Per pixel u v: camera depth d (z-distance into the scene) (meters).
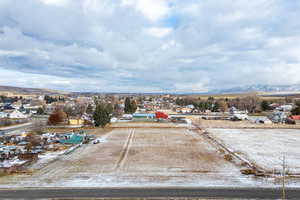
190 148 35.62
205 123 69.81
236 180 20.95
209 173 23.12
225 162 27.52
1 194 17.47
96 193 17.70
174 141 41.59
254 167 25.34
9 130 55.50
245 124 67.88
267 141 42.25
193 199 16.56
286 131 55.41
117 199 16.61
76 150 34.28
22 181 20.50
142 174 22.70
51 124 64.25
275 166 26.23
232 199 16.61
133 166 25.67
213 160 28.42
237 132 53.19
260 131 55.12
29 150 33.25
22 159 28.50
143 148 35.62
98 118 60.09
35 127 55.16
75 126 62.03
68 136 44.28
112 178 21.39
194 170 24.17
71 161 27.86
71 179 21.09
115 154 31.64
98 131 54.12
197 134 49.81
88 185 19.50
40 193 17.69
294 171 24.33
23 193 17.67
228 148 35.81
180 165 26.11
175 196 17.14
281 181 20.77
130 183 20.00
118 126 62.56
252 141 42.12
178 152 32.84
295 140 43.47
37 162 27.34
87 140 41.56
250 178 21.56
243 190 18.42
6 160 28.08
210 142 40.75
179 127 60.97
